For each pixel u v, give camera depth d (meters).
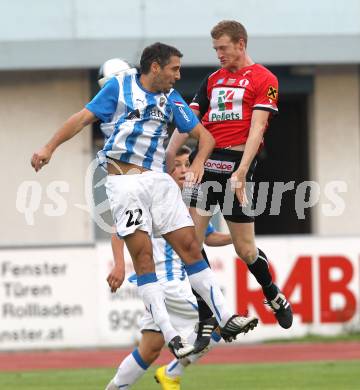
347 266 55.69
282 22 62.56
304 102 69.12
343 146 66.75
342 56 62.66
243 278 54.53
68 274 54.06
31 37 61.44
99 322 54.12
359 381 40.06
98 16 61.72
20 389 39.31
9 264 53.69
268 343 54.78
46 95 64.12
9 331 53.66
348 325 55.62
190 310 33.03
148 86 27.33
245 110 28.53
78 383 40.97
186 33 61.88
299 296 55.31
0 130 64.06
